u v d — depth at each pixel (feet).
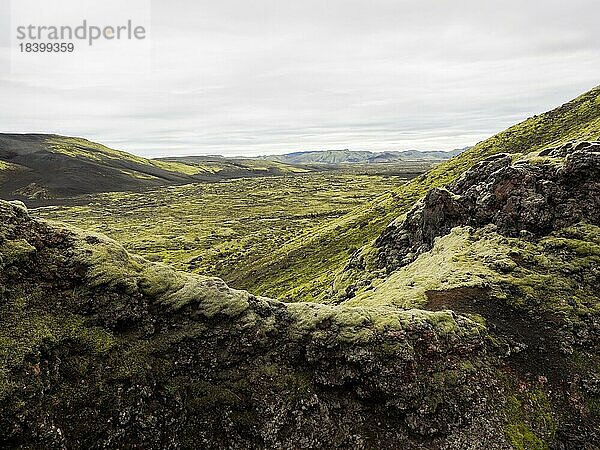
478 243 172.24
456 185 218.18
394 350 103.96
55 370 76.64
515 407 102.63
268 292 333.21
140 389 81.97
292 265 379.14
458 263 160.35
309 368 100.73
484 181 204.23
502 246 163.22
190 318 96.89
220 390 90.84
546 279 141.49
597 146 169.17
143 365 85.20
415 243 221.25
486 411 100.53
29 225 95.86
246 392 92.73
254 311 104.01
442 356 108.06
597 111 413.80
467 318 122.01
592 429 100.42
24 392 70.69
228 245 625.00
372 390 100.22
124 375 81.76
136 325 90.68
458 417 98.63
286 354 101.14
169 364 88.63
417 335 109.50
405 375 101.50
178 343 92.07
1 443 65.51
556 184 168.86
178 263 550.36
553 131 435.94
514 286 139.74
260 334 100.53
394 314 113.91
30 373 73.05
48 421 70.54
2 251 86.02
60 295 87.10
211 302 99.86
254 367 96.84
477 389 103.96
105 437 74.90
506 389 106.11
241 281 399.65
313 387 98.32
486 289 139.23
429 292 142.20
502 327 123.44
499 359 112.88
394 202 441.27
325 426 93.66
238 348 97.40
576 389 108.68
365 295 181.57
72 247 95.61
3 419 66.80
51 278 88.43
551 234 160.04
